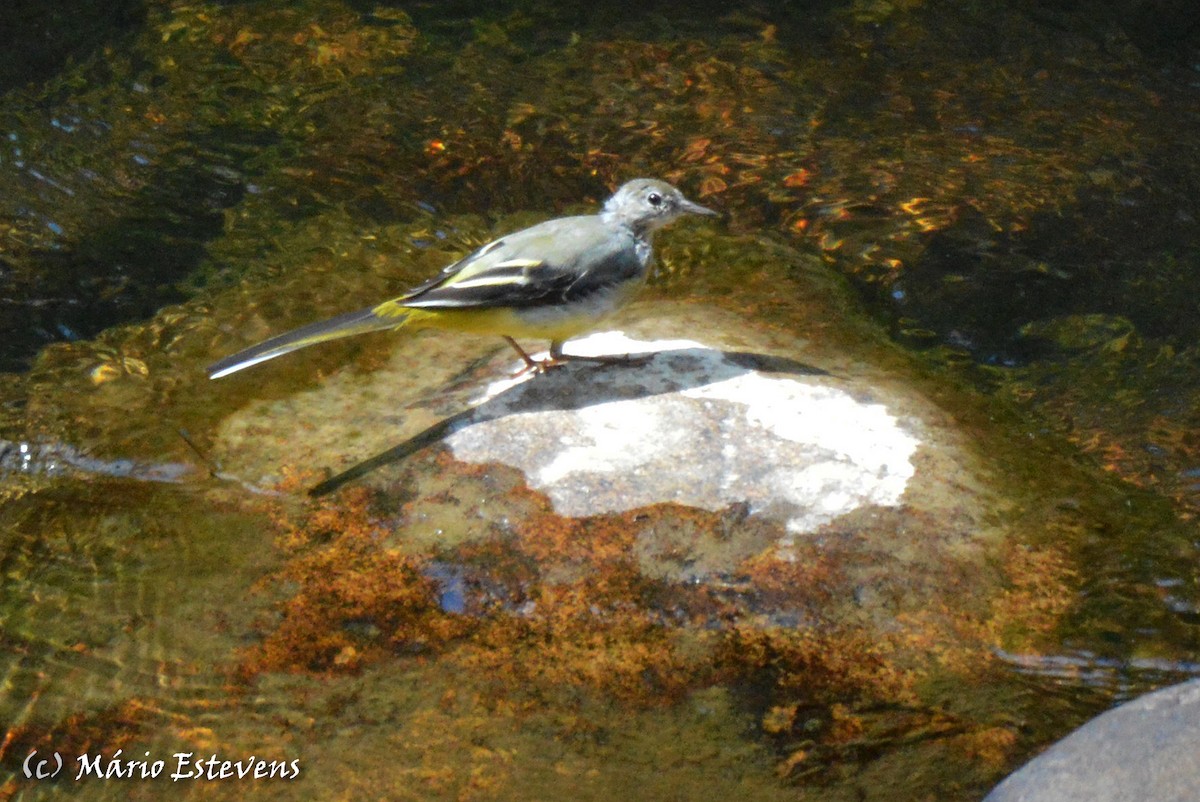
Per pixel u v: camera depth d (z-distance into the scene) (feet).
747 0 45.01
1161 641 20.42
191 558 22.15
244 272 32.42
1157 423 27.81
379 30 43.21
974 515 22.31
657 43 42.83
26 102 39.37
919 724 19.26
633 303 29.43
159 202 35.29
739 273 31.01
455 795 18.10
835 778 18.40
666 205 25.67
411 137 38.24
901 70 41.47
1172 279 32.83
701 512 22.17
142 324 29.71
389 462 23.70
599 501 22.47
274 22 43.37
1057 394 28.99
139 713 19.33
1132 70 41.52
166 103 39.55
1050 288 32.53
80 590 21.58
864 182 36.27
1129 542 22.34
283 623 20.86
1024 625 20.65
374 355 27.43
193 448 24.75
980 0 44.98
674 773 18.49
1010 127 38.78
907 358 27.37
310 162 37.04
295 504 23.09
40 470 24.45
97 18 43.29
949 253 33.63
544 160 37.32
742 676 20.02
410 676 20.04
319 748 18.81
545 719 19.35
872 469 23.07
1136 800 16.92
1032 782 17.57
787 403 24.76
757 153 37.52
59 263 32.71
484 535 22.06
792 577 21.17
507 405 24.81
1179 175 36.55
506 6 44.60
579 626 20.80
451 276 24.88
